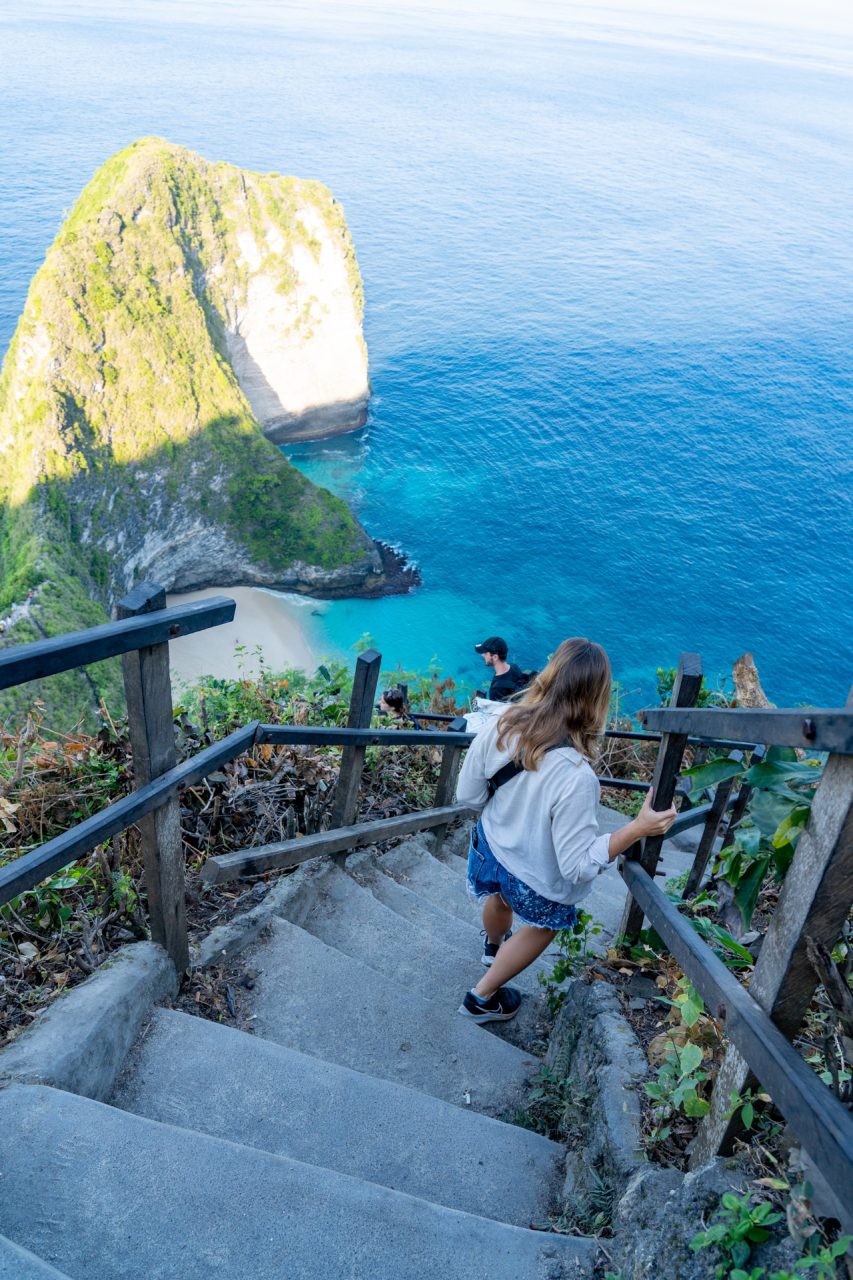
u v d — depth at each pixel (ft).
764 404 391.24
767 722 5.01
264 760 14.30
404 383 379.96
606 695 8.25
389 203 622.95
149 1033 8.18
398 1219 6.10
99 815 7.06
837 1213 4.66
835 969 4.54
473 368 399.03
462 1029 9.84
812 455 353.92
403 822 14.71
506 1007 10.44
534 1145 7.90
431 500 305.32
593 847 8.07
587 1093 7.70
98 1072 7.38
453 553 279.69
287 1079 7.99
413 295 474.08
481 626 248.93
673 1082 6.79
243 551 251.80
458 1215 6.20
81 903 9.57
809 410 387.96
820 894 4.52
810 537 303.48
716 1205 5.27
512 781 8.48
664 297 503.61
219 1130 7.44
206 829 12.50
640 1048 7.72
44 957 8.85
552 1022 10.91
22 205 604.90
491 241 568.00
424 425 350.02
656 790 7.95
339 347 317.01
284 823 13.11
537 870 8.73
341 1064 9.09
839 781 4.37
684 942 6.48
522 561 279.08
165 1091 7.70
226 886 11.67
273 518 250.78
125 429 236.63
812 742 4.36
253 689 18.40
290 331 304.09
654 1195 5.90
